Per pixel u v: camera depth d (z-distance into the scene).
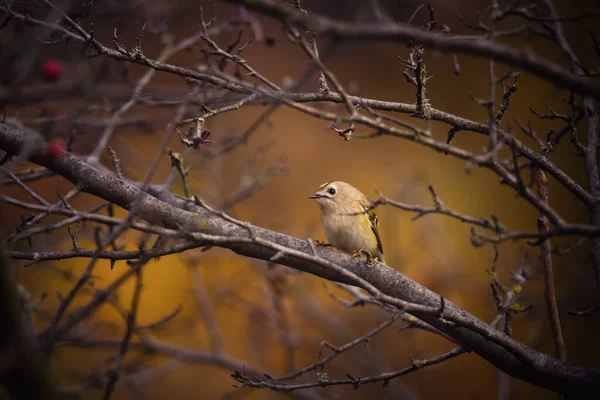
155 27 12.67
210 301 14.11
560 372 6.09
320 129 19.45
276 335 13.05
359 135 5.29
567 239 13.57
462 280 12.92
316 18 4.25
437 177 17.64
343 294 14.91
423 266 13.12
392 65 19.38
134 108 12.69
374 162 18.59
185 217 6.82
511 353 6.03
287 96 6.78
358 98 7.06
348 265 7.05
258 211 16.97
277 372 14.15
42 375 5.26
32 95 5.17
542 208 5.20
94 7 11.34
